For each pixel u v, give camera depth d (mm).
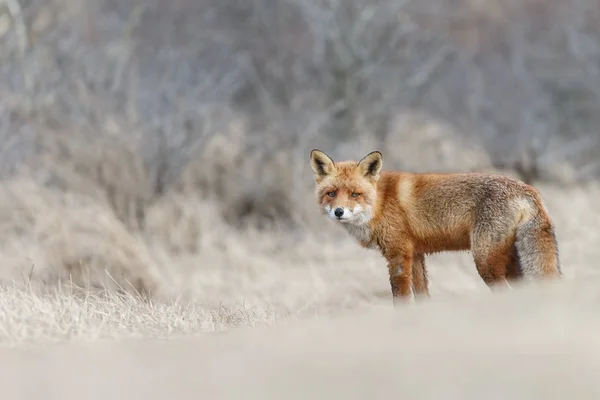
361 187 9664
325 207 9852
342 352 5711
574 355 5090
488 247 8984
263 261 14844
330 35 25156
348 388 4875
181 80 23938
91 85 20156
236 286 13000
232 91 24906
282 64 27719
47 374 5562
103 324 7320
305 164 20000
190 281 13156
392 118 23391
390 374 5062
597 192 19703
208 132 20406
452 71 30625
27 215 14695
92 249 11977
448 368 5086
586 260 12953
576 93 30750
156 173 19312
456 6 34281
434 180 9578
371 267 13773
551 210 17031
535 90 30688
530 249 8750
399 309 7703
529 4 34906
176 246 16531
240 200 19344
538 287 7449
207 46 28734
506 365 5027
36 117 19000
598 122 29531
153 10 27891
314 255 15773
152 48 26109
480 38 33875
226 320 8195
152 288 11820
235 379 5195
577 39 31656
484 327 6082
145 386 5156
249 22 29781
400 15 27297
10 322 6980
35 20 21312
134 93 20250
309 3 26172
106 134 18734
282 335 6562
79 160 18156
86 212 13258
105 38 24172
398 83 25859
